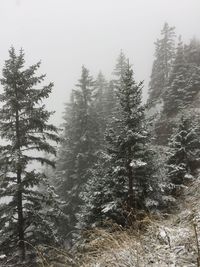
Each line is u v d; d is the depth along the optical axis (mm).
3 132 17922
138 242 7273
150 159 15711
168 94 39562
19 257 16297
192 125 22234
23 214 17984
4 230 17438
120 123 15742
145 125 15609
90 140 34156
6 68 18141
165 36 56938
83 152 34219
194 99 37438
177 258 6156
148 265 6176
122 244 7223
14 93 18219
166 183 16656
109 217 14734
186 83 39719
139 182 15789
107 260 6820
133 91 15703
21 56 18359
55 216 18188
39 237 17250
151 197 15742
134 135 14914
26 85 18328
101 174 17172
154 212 14180
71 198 30938
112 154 15844
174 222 9469
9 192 17422
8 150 17688
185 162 20125
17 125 18062
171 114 37844
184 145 20406
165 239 7109
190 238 6754
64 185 34031
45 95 18250
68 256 8023
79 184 31516
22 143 18141
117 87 16031
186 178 19391
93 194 16203
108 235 7812
